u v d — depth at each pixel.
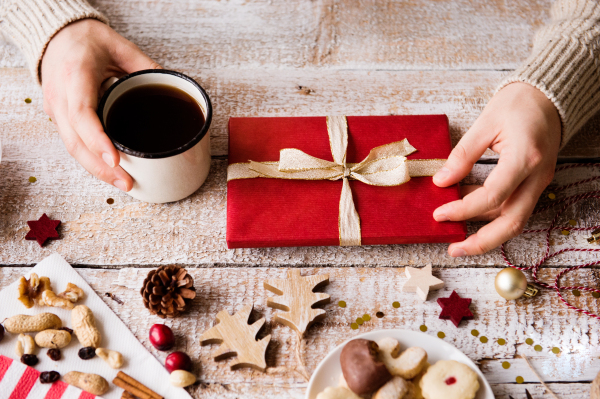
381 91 0.72
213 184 0.67
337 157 0.65
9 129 0.69
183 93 0.62
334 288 0.64
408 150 0.66
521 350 0.62
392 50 0.74
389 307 0.63
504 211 0.63
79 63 0.64
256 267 0.65
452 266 0.65
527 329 0.63
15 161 0.68
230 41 0.74
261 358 0.60
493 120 0.64
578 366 0.61
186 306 0.62
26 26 0.68
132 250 0.65
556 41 0.68
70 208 0.66
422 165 0.66
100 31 0.67
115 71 0.68
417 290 0.63
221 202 0.67
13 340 0.60
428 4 0.77
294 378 0.60
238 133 0.67
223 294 0.63
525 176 0.62
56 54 0.65
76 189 0.67
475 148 0.63
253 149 0.66
